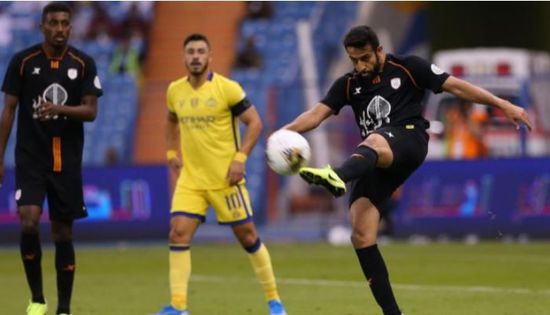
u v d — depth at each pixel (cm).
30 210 3164
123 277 5047
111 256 6353
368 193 2811
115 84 10519
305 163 2675
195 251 6750
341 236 7562
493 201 7125
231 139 3294
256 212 8581
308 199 8444
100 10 11212
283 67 10494
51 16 3164
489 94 2755
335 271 5228
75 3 11306
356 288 4403
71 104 3231
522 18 11094
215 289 4453
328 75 10600
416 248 6644
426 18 11062
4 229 7150
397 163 2719
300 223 8400
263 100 10144
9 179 7188
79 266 5684
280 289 4391
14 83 3194
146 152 9494
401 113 2786
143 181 7388
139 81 10488
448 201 7288
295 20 10881
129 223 7362
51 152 3206
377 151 2648
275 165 2666
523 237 7012
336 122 8375
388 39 10950
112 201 7394
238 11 11031
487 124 8106
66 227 3272
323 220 8369
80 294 4269
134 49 10888
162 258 6181
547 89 8250
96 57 10894
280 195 8475
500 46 11062
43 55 3212
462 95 2769
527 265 5391
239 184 3275
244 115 3284
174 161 3444
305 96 8625
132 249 6938
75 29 11156
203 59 3266
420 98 2823
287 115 8638
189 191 3272
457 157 8088
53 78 3200
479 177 7188
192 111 3269
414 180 7431
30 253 3195
